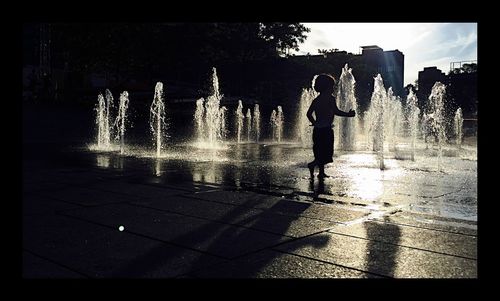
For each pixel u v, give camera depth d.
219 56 49.03
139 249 3.28
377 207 4.95
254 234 3.74
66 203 4.99
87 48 34.97
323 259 3.08
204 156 12.41
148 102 35.56
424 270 2.86
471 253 3.22
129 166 9.20
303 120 29.02
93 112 29.31
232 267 2.90
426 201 5.37
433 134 32.38
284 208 4.84
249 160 11.14
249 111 38.28
